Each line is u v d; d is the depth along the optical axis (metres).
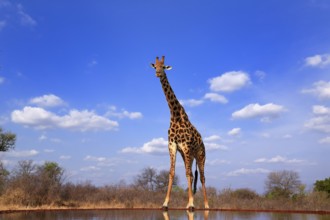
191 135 19.19
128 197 33.66
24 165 36.28
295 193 42.75
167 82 19.55
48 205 30.17
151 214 19.17
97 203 32.59
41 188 31.58
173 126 19.27
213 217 16.80
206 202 21.50
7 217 17.08
